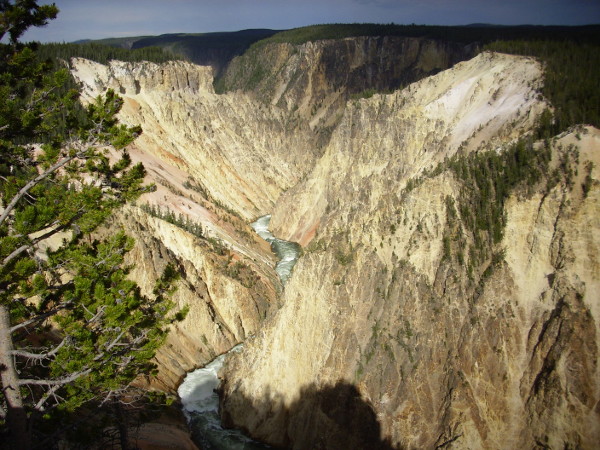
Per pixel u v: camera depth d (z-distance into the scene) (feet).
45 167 65.36
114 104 67.92
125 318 65.10
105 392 70.74
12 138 66.33
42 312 68.95
